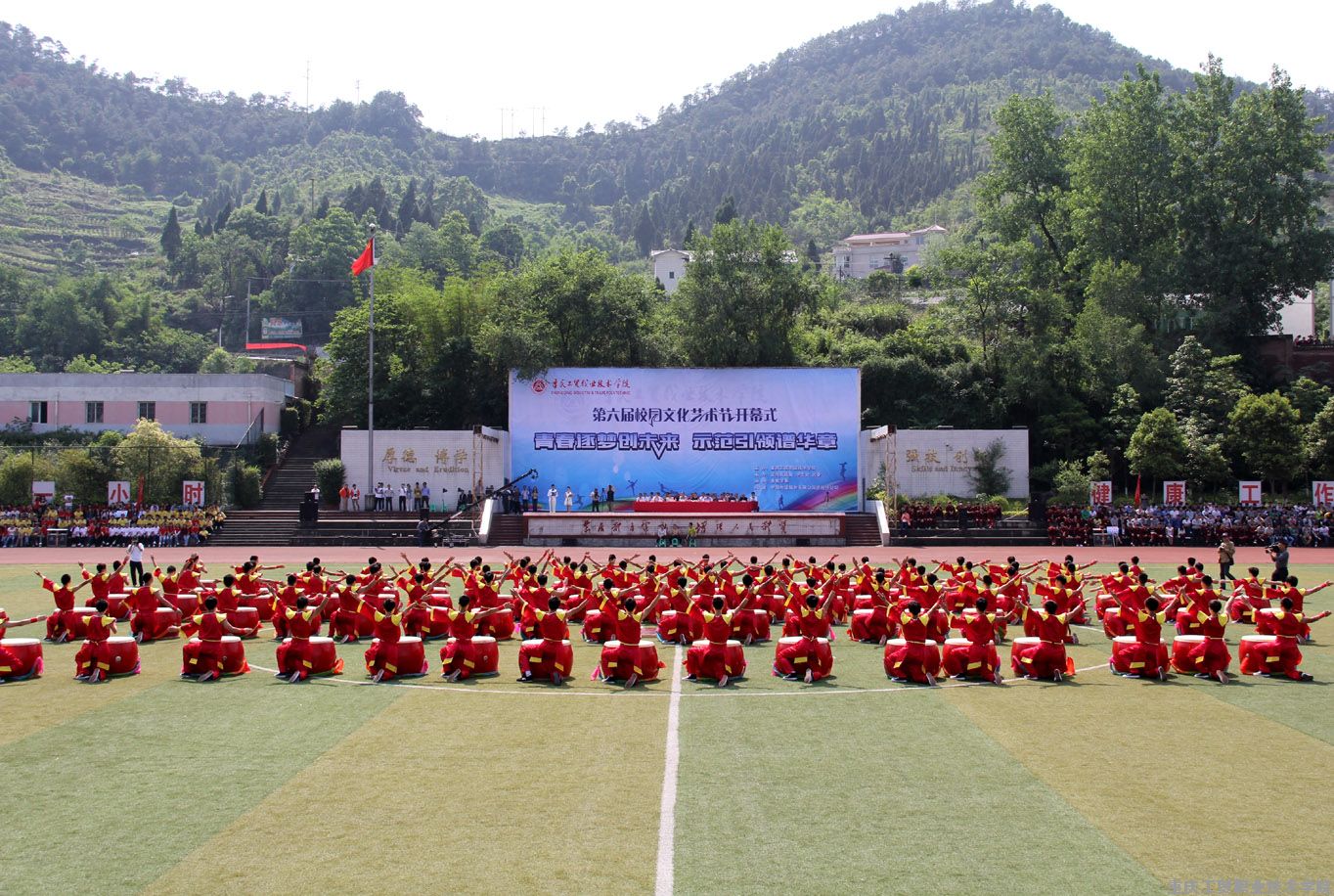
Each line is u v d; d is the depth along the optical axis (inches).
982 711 647.1
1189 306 2901.1
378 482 2379.4
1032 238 3225.9
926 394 2787.9
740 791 484.1
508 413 2581.2
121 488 2142.0
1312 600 1235.2
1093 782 498.6
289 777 505.7
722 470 2417.6
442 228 5428.2
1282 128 2819.9
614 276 2768.2
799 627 773.3
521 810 456.8
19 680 740.0
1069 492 2261.3
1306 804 464.8
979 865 396.2
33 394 2645.2
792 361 2738.7
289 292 5027.1
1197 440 2370.8
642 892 370.6
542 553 1857.8
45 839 422.0
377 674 751.7
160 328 4685.0
